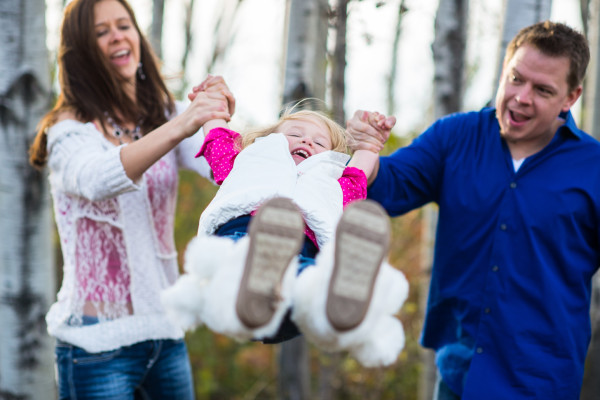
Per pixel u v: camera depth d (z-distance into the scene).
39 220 3.64
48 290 3.72
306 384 5.48
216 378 9.33
